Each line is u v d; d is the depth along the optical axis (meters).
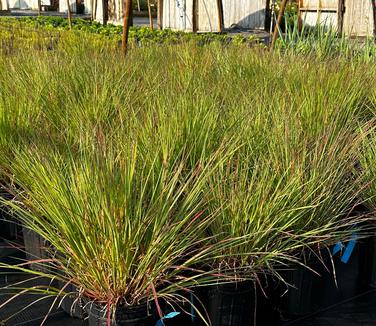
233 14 15.95
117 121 3.62
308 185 2.80
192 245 2.42
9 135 3.62
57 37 8.40
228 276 2.42
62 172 2.59
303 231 2.79
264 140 3.19
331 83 4.56
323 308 2.92
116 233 2.20
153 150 2.92
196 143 3.12
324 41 7.26
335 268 3.02
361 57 6.42
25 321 2.70
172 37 9.24
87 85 4.34
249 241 2.56
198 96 3.65
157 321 2.38
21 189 3.27
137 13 27.20
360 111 4.46
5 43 7.20
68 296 2.69
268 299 2.74
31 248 3.05
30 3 29.98
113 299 2.28
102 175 2.30
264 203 2.61
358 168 3.48
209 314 2.59
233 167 2.96
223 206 2.64
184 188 2.42
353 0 13.39
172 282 2.48
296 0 16.91
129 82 4.52
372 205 3.16
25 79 4.57
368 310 2.91
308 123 3.74
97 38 8.88
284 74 4.89
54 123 3.86
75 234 2.31
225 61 5.56
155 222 2.32
